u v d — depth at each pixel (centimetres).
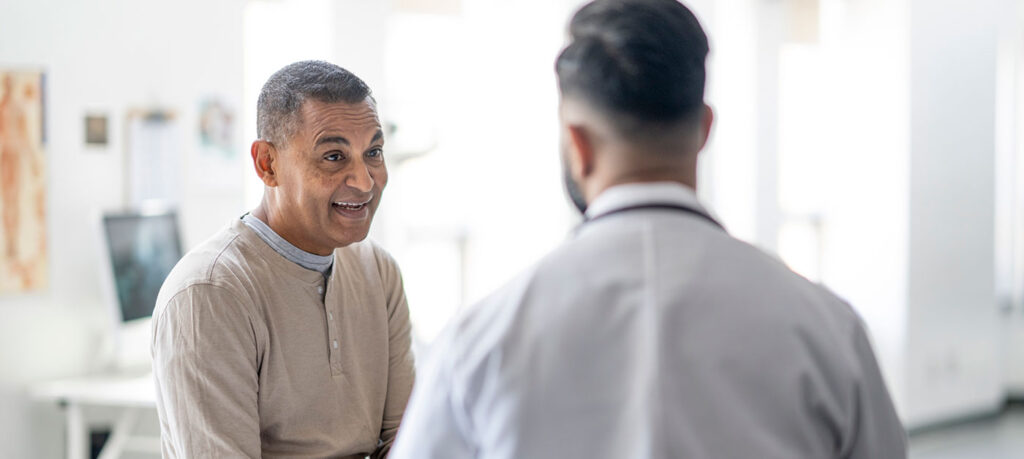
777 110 600
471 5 511
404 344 194
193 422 160
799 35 613
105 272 381
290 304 171
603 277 101
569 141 107
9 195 380
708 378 96
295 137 166
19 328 382
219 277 164
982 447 592
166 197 418
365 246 191
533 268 104
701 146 109
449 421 102
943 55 608
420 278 512
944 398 632
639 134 103
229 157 438
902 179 599
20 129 381
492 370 100
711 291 99
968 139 626
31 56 382
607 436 96
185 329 161
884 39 603
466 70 512
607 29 102
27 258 384
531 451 97
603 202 105
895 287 606
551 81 529
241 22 437
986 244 645
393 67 489
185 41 421
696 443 94
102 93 400
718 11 599
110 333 403
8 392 380
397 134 446
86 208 398
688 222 103
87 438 400
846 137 626
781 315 99
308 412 174
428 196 510
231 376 161
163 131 415
